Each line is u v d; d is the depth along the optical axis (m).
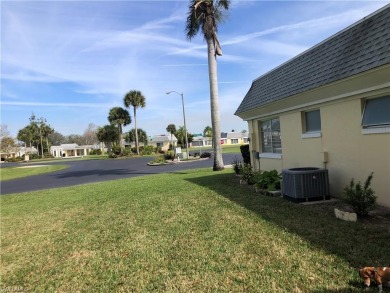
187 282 4.17
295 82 9.24
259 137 13.34
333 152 8.19
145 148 62.06
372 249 4.55
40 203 12.10
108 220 7.96
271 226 6.09
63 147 112.00
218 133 18.67
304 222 6.15
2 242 7.05
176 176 17.45
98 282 4.48
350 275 3.85
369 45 6.41
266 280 3.97
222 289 3.88
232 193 9.94
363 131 7.01
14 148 61.09
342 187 7.84
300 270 4.12
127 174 24.53
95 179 22.33
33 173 33.34
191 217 7.38
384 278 3.48
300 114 9.71
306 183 7.82
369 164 6.93
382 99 6.60
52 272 5.04
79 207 10.23
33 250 6.26
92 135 128.00
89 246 6.10
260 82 12.52
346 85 7.06
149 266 4.82
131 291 4.10
